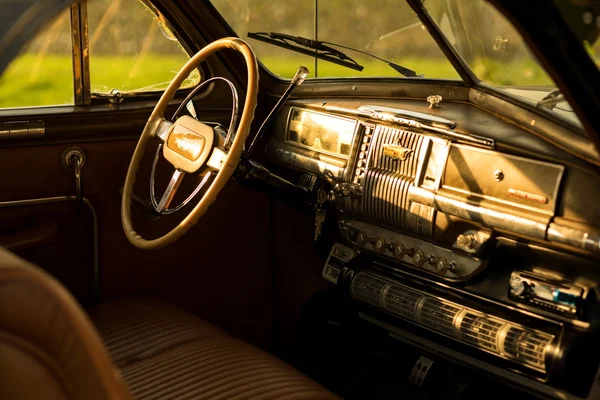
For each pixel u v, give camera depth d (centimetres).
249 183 218
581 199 171
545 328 182
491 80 213
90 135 231
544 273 187
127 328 209
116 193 241
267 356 189
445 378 230
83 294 240
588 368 178
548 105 186
